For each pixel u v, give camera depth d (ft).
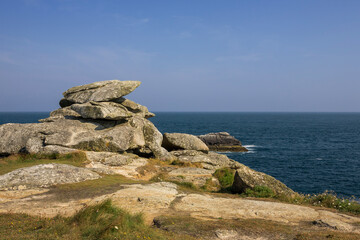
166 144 122.11
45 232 30.40
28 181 53.01
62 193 49.16
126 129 97.66
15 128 89.15
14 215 36.50
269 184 62.34
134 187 55.31
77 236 29.73
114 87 108.68
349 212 47.85
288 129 453.17
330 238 31.60
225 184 77.46
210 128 448.24
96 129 96.12
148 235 30.68
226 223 36.50
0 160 75.51
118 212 37.45
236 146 214.48
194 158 108.27
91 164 76.18
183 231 33.37
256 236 32.60
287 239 31.94
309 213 43.29
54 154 79.41
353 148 228.43
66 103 113.91
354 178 124.88
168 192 53.62
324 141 280.10
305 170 141.49
